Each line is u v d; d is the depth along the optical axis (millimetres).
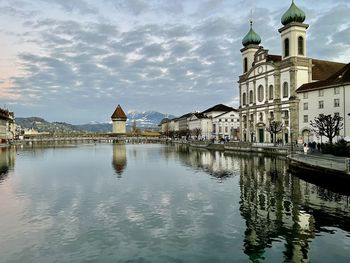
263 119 105688
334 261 17188
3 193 34750
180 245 19531
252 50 119062
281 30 98750
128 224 23609
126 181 42375
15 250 19016
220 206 28469
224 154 87062
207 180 42594
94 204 29594
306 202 29234
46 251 18844
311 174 40531
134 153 97625
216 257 17812
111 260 17578
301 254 18062
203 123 185875
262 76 105875
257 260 17375
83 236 21188
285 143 94312
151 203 29859
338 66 104000
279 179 42000
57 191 35750
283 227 22453
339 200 29859
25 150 115062
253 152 86938
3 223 24000
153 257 17906
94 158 79562
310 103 85000
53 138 195500
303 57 93375
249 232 21562
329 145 57406
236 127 174250
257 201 30047
